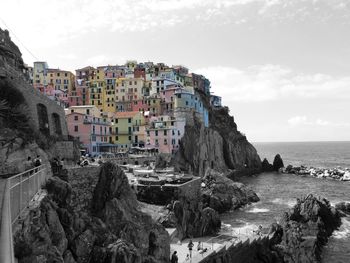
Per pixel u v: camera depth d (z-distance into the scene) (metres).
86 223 35.31
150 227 42.53
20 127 45.75
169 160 121.38
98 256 31.97
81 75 179.50
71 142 63.03
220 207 84.75
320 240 61.84
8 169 35.72
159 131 129.25
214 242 54.66
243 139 185.75
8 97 48.69
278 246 55.97
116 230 39.12
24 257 21.59
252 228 69.19
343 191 121.38
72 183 40.69
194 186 72.50
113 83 162.25
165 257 41.88
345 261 55.34
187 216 61.44
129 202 44.19
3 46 74.19
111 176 43.94
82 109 123.31
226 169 155.00
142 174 76.81
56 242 28.02
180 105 141.62
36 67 171.75
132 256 32.44
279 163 192.12
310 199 69.56
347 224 74.75
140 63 193.38
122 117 134.00
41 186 32.47
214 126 170.50
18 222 22.75
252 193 101.38
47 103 64.62
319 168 185.12
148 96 156.12
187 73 194.38
